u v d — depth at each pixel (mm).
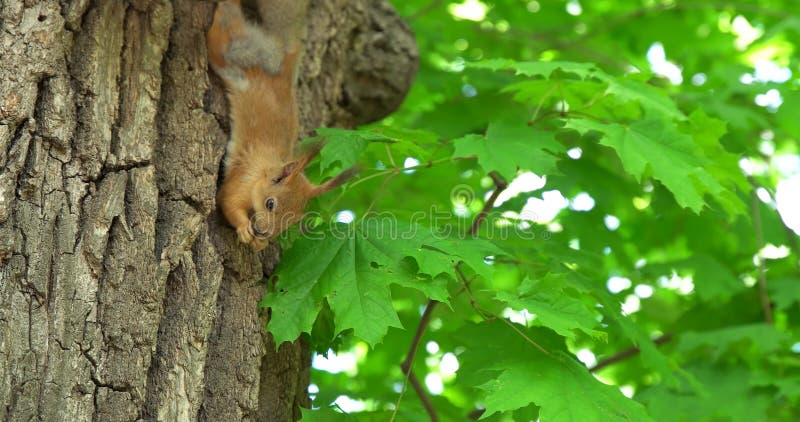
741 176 7754
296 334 5852
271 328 5898
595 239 9992
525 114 10055
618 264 10633
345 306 5848
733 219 7984
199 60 6297
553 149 6750
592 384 6148
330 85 7910
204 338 5809
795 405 9266
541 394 5887
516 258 7477
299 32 7477
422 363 10953
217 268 5988
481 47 12227
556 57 12148
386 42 8469
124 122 5750
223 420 5879
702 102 9789
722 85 10781
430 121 9992
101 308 5418
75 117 5551
